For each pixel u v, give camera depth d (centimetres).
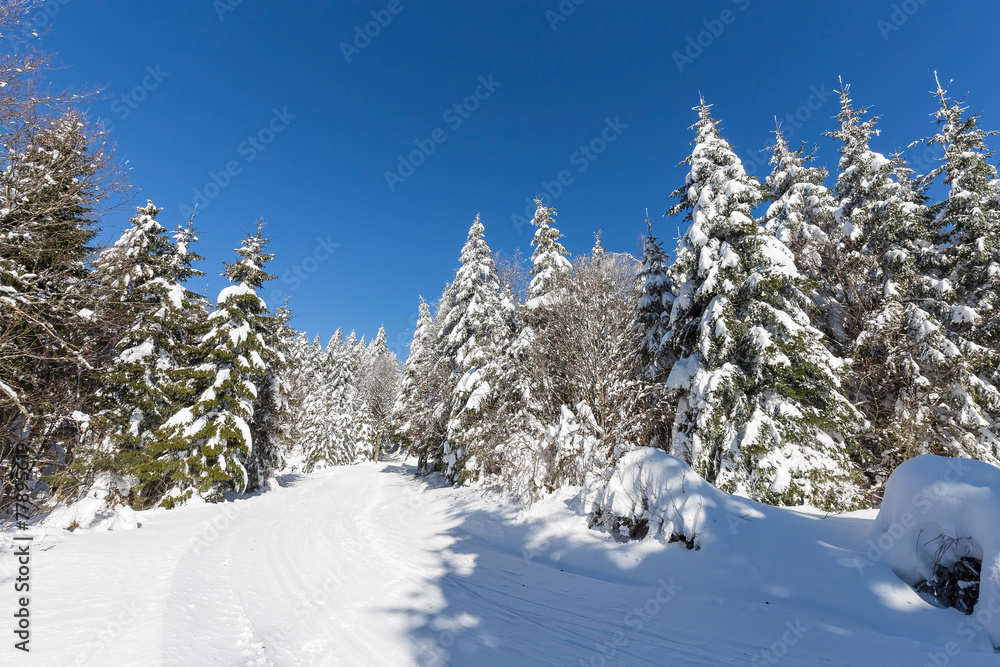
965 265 1523
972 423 1265
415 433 2827
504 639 530
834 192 1916
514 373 1855
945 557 532
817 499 1082
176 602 550
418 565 888
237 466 1730
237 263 2006
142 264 1648
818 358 1202
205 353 1806
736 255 1312
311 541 1059
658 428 1677
